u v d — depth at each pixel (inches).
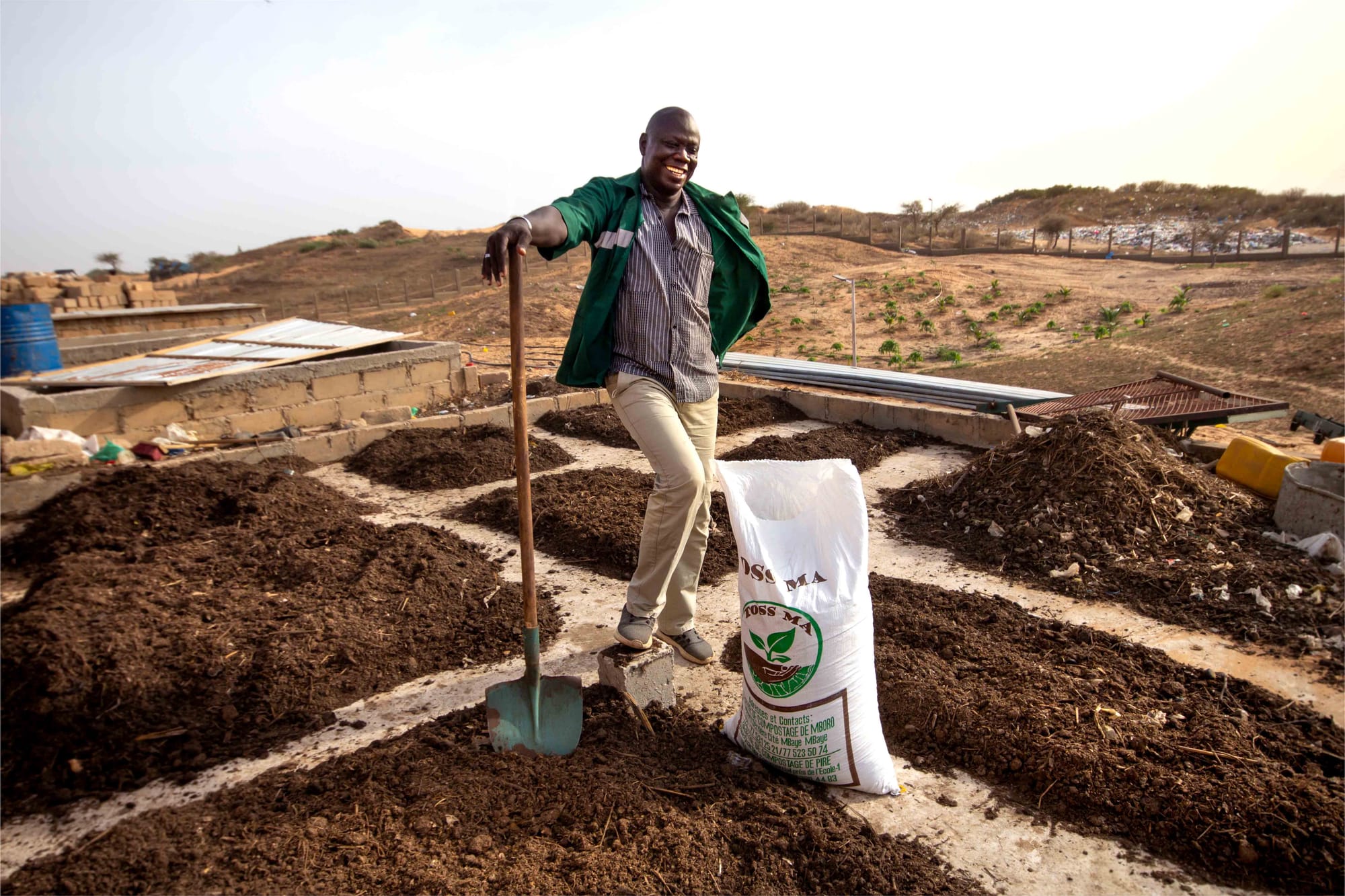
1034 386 740.7
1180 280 1391.5
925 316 1225.4
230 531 184.4
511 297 92.7
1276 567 158.1
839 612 93.0
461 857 82.9
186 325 514.0
